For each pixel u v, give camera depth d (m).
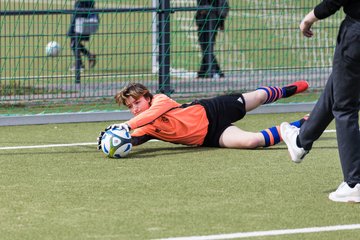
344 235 17.48
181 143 26.33
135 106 26.00
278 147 26.45
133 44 44.59
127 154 25.08
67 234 17.48
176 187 21.34
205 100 26.61
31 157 25.25
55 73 40.50
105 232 17.61
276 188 21.22
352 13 18.69
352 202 19.73
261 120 32.12
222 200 20.06
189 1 41.12
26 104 34.38
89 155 25.53
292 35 44.97
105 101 35.00
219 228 17.89
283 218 18.59
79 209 19.30
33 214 18.91
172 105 26.08
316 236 17.41
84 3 39.41
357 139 19.52
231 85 37.75
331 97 19.73
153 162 24.41
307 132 20.38
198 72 37.41
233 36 46.31
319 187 21.33
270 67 39.66
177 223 18.22
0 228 17.88
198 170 23.30
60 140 28.20
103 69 40.53
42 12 33.94
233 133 26.28
